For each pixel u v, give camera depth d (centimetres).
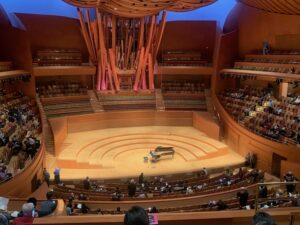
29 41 2409
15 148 1498
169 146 2259
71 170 1873
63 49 2755
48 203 576
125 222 231
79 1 2028
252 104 2264
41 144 1739
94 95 2728
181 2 2081
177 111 2655
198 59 2930
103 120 2559
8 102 2044
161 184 1627
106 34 2664
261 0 1814
